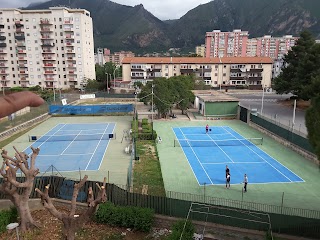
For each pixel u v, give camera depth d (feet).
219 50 515.91
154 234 58.18
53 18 314.14
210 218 59.52
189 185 82.64
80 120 180.55
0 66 329.11
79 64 323.57
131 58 331.57
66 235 45.14
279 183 84.69
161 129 152.25
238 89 309.63
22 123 156.35
